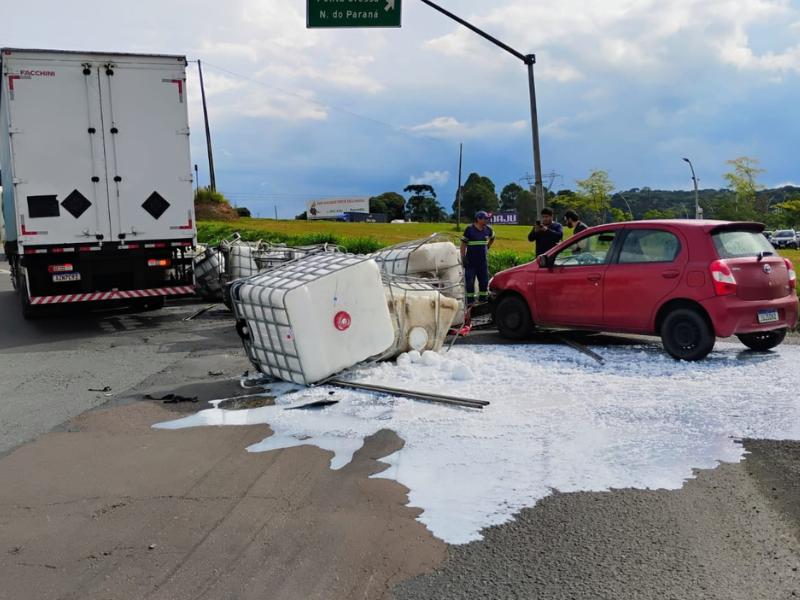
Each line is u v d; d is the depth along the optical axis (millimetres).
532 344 9516
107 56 11758
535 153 14156
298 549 3734
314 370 6957
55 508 4371
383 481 4633
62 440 5801
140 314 14211
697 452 4973
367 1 15562
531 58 13859
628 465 4766
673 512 4066
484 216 11758
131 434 5895
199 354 9586
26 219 11484
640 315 8406
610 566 3494
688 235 8047
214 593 3314
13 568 3602
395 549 3715
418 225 70875
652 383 6855
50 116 11508
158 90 12180
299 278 7105
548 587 3318
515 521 4000
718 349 8742
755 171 62719
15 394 7512
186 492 4570
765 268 7961
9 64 11180
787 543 3686
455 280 10266
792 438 5199
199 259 15859
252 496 4469
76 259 12078
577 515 4055
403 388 6793
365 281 7195
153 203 12320
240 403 6672
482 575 3438
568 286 9195
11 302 16688
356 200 120000
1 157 14789
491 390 6727
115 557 3695
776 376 6984
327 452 5223
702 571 3426
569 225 12477
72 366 9000
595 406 6086
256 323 7305
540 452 5035
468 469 4773
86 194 11836
